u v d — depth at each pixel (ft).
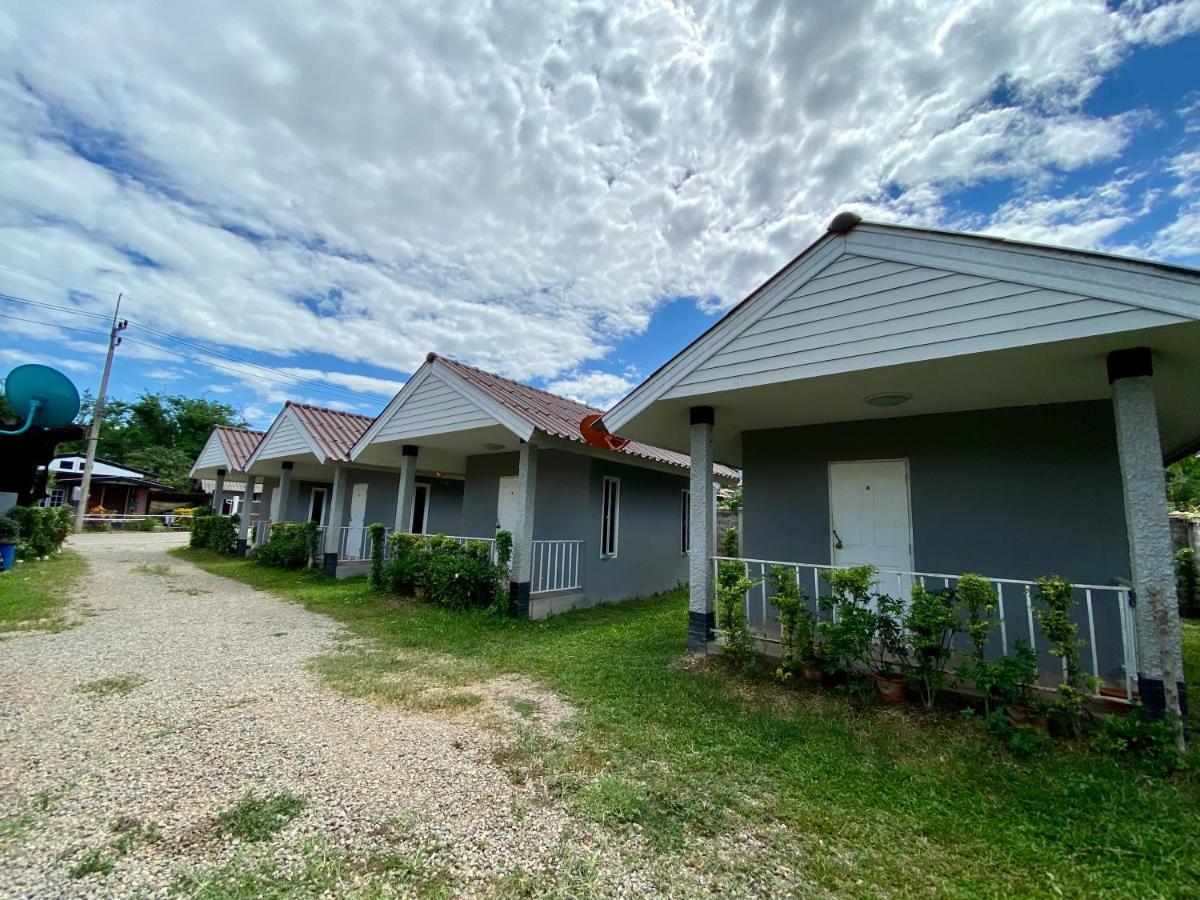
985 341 12.07
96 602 26.76
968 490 17.67
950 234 12.58
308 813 8.37
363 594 30.50
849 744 11.23
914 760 10.52
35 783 9.04
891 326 13.41
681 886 6.89
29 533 40.14
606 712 13.07
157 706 12.90
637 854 7.54
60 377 33.19
